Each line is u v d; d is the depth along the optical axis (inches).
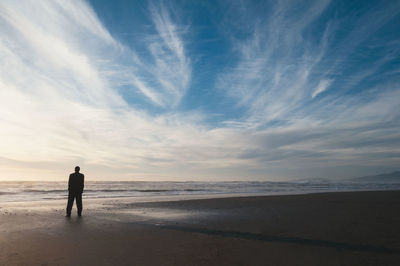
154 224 320.8
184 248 204.7
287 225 311.4
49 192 1121.4
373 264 164.1
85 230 278.8
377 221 337.7
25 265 160.6
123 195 1016.9
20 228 287.3
